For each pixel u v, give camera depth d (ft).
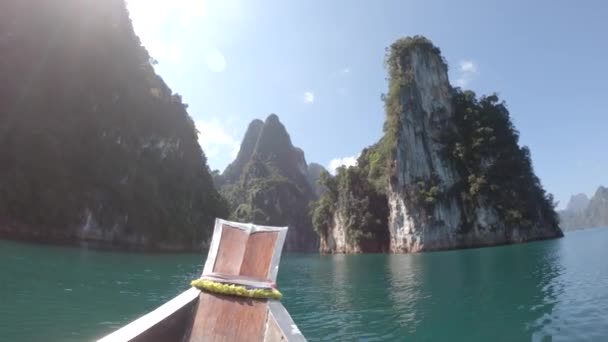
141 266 98.02
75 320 35.86
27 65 144.25
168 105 238.48
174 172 226.99
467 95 253.03
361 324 41.11
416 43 250.57
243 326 11.92
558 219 244.42
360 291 65.10
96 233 157.17
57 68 155.12
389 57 255.29
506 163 226.17
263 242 13.87
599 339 32.83
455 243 213.66
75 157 154.20
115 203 168.35
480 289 60.18
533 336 34.68
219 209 271.28
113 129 177.58
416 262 128.06
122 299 48.24
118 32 198.80
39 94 146.00
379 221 239.91
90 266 83.71
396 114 236.63
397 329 38.83
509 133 245.24
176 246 204.95
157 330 11.28
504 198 215.51
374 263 135.44
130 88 197.67
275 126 596.70
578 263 86.74
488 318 41.55
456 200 222.07
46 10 154.10
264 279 13.03
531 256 115.03
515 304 47.70
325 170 290.56
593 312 41.50
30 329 32.63
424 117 239.71
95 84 172.96
